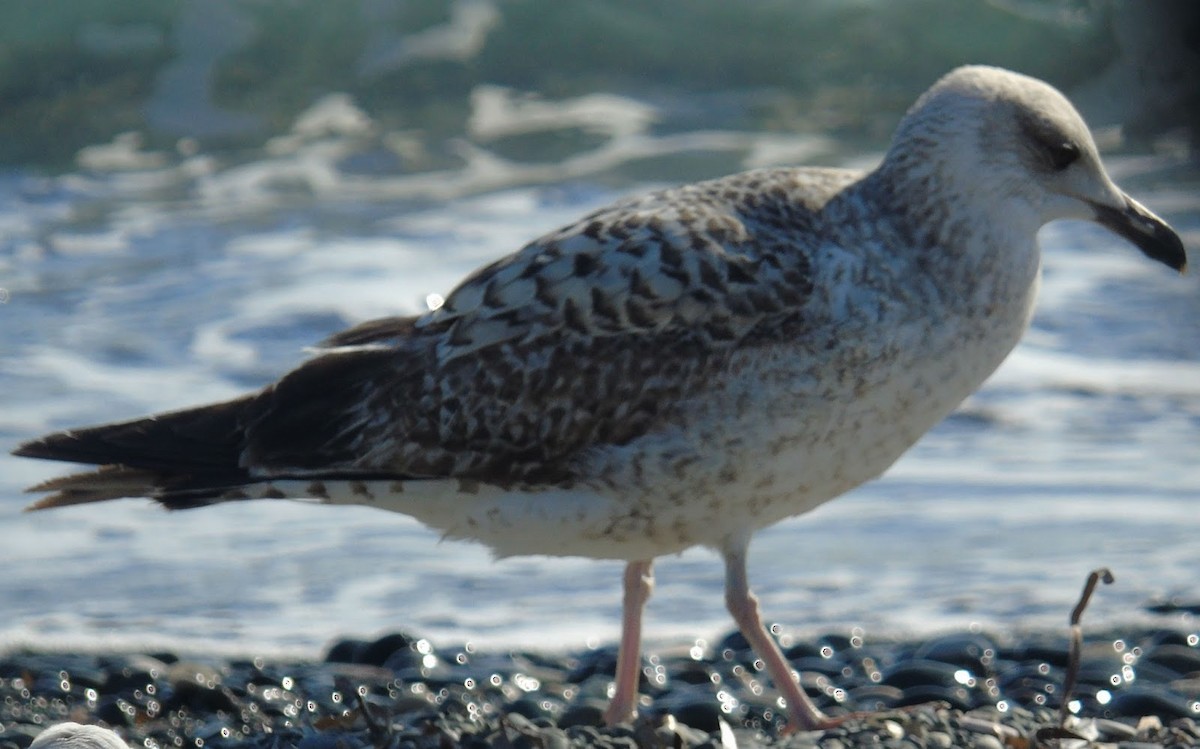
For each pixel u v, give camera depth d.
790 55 33.12
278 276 22.05
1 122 30.92
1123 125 29.11
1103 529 13.85
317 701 9.89
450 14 33.94
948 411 8.05
